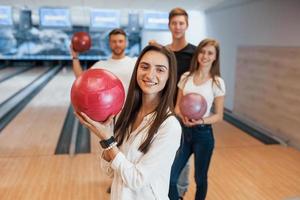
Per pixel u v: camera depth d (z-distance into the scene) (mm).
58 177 2344
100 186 2217
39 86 6551
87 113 856
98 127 863
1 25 7984
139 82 911
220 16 5199
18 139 3203
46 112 4375
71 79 7773
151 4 5547
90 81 863
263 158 2852
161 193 898
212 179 2385
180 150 1589
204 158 1626
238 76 4508
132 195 889
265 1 3715
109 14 7508
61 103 4984
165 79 892
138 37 8328
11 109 4480
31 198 2025
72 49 2510
